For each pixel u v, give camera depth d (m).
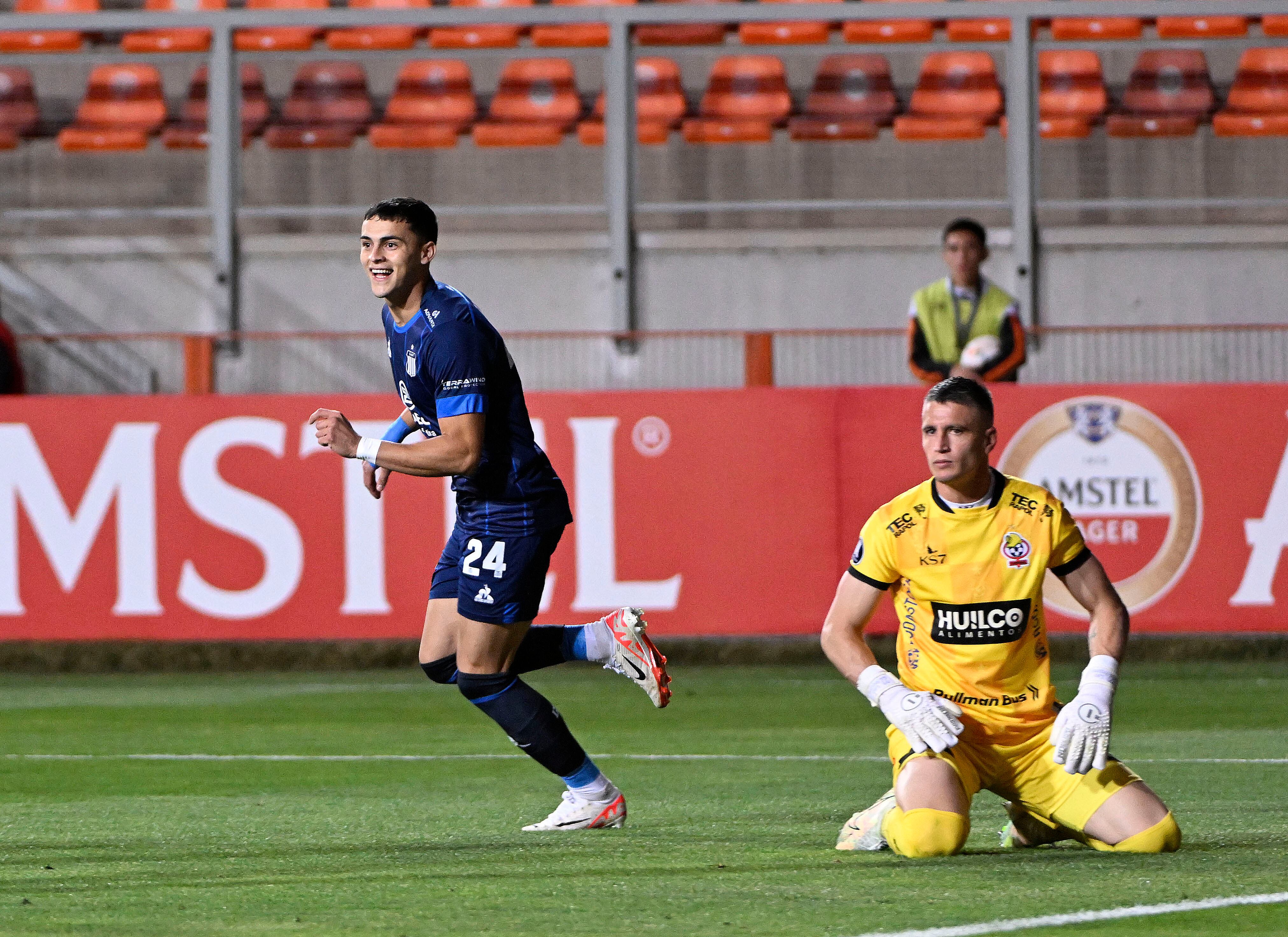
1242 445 37.44
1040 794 16.05
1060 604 38.28
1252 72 52.19
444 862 15.91
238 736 29.53
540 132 53.19
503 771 24.78
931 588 15.79
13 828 18.94
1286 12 45.00
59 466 38.72
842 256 46.78
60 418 38.72
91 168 53.56
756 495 38.31
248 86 54.19
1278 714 31.66
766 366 42.22
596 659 18.45
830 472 38.22
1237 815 19.38
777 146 52.78
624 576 38.38
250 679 39.44
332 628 38.50
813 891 13.98
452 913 13.23
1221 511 37.41
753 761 25.86
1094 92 52.72
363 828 18.80
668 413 38.41
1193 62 52.38
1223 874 14.59
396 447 17.33
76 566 38.66
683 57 54.25
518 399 17.89
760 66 54.28
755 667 40.72
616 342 42.69
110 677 40.28
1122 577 37.56
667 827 18.52
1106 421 37.53
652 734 29.53
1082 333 42.06
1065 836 16.44
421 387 17.75
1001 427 37.59
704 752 27.12
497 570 17.72
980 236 37.91
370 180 53.44
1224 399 37.44
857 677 15.87
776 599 38.25
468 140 53.81
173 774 24.53
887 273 46.69
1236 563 37.41
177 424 38.72
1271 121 51.19
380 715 32.59
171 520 38.69
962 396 15.28
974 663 15.77
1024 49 45.75
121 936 12.39
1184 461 37.44
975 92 54.12
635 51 48.84
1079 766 15.27
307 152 53.38
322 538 38.56
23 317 47.62
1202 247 46.12
